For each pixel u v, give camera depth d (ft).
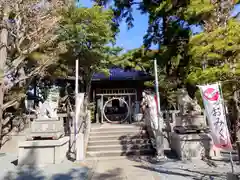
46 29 25.07
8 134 29.35
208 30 19.29
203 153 24.81
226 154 26.25
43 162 22.74
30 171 20.01
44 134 24.02
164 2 35.53
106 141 29.25
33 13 23.59
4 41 23.48
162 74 43.60
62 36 31.99
